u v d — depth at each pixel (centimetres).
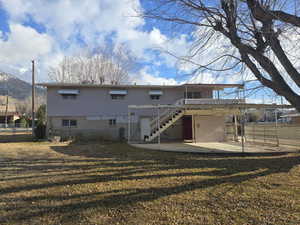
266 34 469
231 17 510
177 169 712
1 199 445
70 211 384
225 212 376
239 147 1255
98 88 1877
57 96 1812
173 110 1672
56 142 1672
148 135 1850
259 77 496
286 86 466
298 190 484
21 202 429
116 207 401
